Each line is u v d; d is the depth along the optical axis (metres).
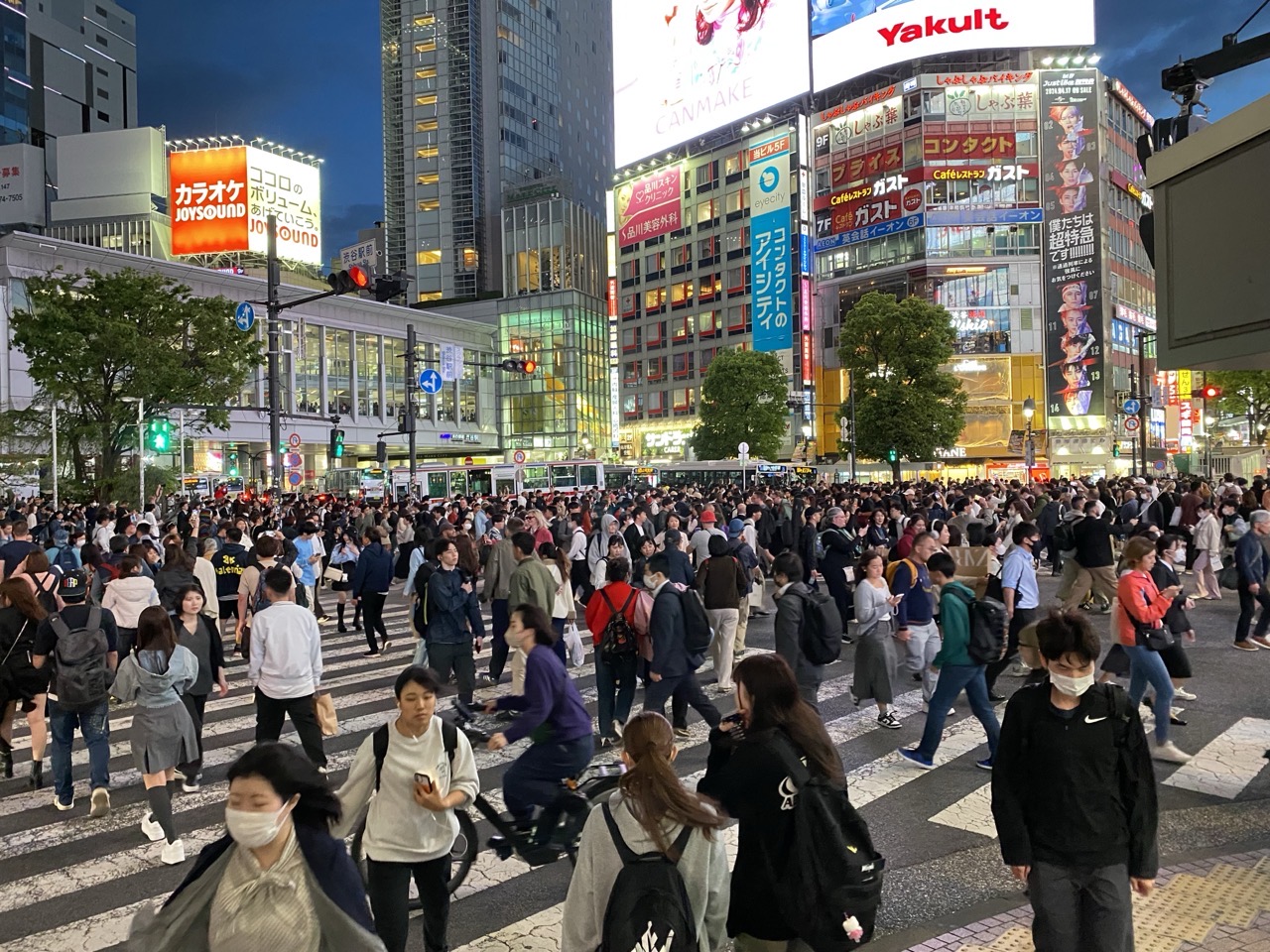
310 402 58.31
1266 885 4.46
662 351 81.44
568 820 4.77
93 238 83.12
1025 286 61.78
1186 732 7.44
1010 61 65.31
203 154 66.06
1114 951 2.96
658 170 82.56
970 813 5.85
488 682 10.05
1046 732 3.07
